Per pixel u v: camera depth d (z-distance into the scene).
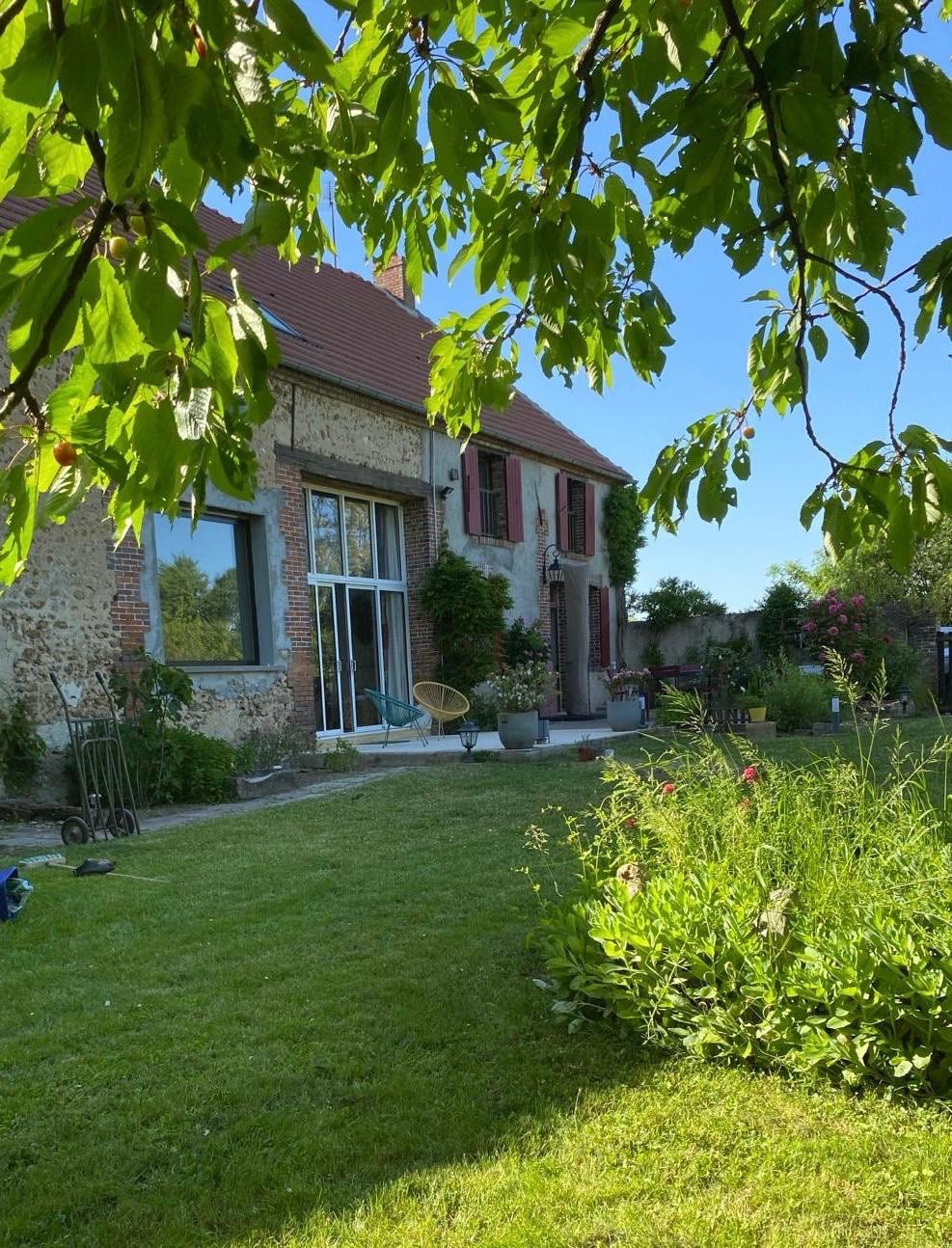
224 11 0.95
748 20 1.55
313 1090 2.65
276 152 1.21
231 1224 2.06
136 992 3.42
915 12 1.32
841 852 3.15
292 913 4.41
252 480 1.50
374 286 17.88
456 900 4.54
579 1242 1.93
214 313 1.21
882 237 1.62
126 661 8.44
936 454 1.83
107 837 6.50
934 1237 1.90
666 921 2.91
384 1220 2.04
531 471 16.02
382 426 12.43
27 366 1.08
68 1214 2.12
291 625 10.52
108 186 0.90
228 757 8.62
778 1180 2.12
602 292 2.23
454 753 10.23
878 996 2.45
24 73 0.88
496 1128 2.40
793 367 2.45
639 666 19.44
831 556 2.25
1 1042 3.01
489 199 2.00
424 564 13.37
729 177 1.59
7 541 1.31
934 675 15.27
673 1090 2.58
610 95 1.99
